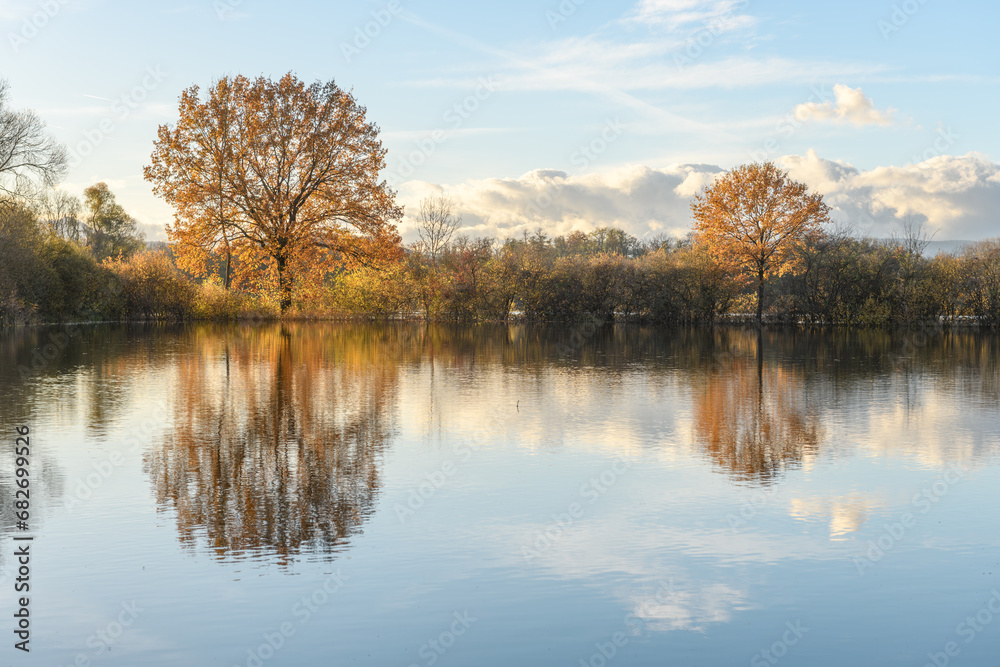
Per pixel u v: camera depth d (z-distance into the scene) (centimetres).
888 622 577
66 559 688
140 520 795
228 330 4050
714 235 4875
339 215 4816
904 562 693
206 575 654
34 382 1852
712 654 529
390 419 1387
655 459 1084
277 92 4525
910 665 516
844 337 3809
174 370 2128
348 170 4744
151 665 514
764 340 3566
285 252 4750
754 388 1841
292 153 4662
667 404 1581
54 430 1254
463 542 738
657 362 2497
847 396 1705
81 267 4384
